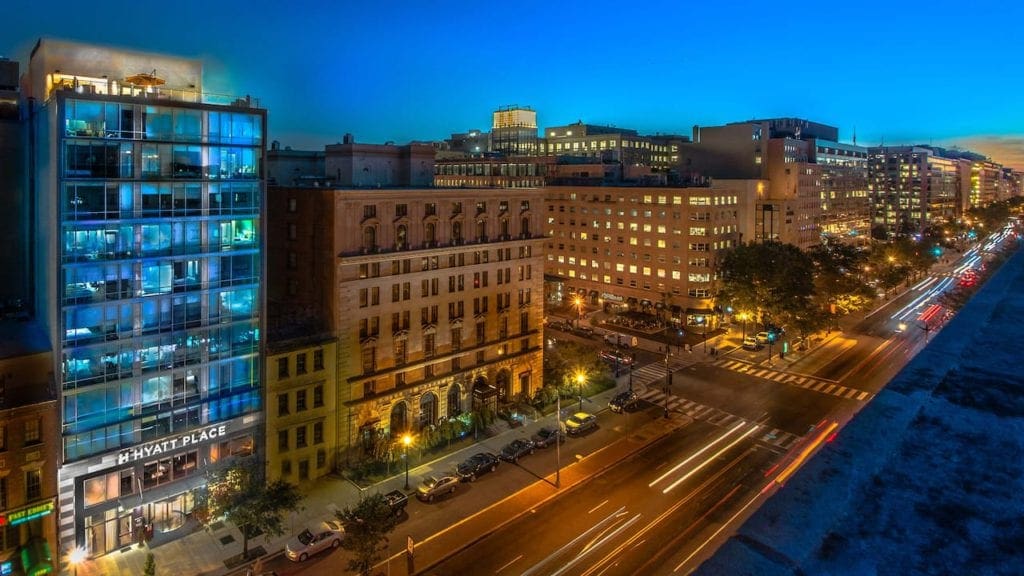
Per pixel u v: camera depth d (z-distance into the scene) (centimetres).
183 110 5247
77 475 4884
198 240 5403
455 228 7456
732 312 12731
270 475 5966
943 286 17225
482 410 7425
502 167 15875
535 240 8294
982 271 15575
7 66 6191
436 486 5912
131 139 5000
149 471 5288
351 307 6469
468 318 7638
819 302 12206
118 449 5062
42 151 5319
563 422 7731
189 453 5500
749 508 5644
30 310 6119
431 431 6844
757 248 11581
